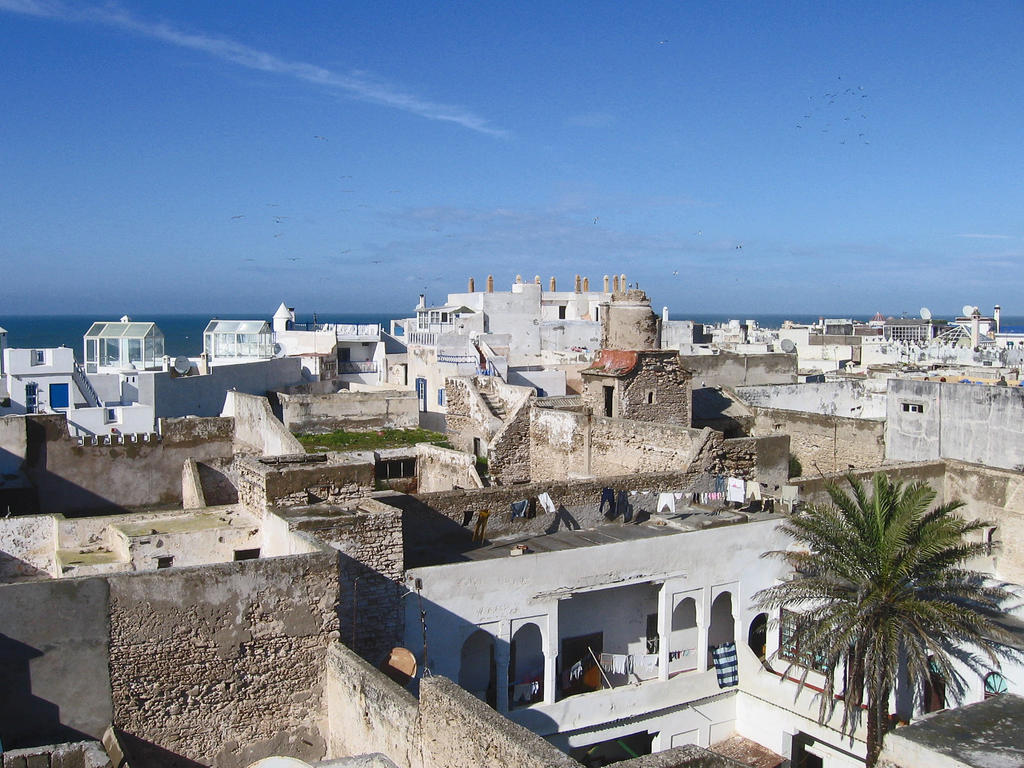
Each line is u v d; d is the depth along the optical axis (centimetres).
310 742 1894
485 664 2539
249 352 6519
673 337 7769
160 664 1753
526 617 2417
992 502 3059
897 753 1278
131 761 1644
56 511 3272
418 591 2239
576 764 1267
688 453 3092
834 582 2558
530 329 6944
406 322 7556
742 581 2798
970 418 3638
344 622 2134
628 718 2625
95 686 1706
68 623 1681
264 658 1839
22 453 3219
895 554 2336
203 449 3559
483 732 1398
